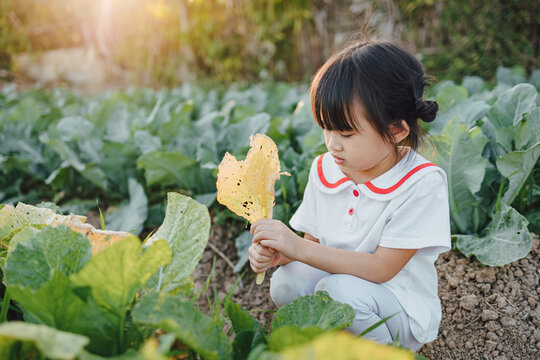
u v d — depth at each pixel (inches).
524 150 73.5
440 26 201.3
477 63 193.8
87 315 38.4
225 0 250.1
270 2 239.5
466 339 63.9
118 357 34.1
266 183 51.9
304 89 208.7
